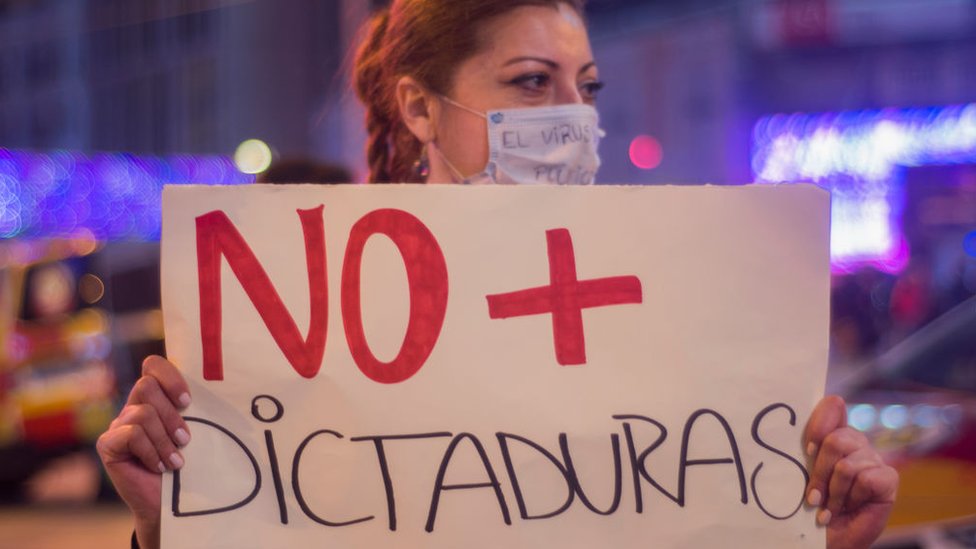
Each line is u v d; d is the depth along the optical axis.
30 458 9.27
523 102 2.41
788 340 2.02
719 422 2.00
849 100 37.03
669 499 1.98
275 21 30.53
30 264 9.44
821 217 2.04
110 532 8.37
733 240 2.03
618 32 37.03
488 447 1.97
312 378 1.97
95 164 22.47
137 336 9.65
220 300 1.98
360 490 1.96
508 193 2.02
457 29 2.41
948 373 5.19
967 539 4.43
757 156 35.41
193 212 1.99
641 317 2.01
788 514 1.99
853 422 5.09
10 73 52.41
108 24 46.38
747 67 35.53
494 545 1.96
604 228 2.02
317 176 3.91
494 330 1.99
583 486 1.98
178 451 1.95
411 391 1.97
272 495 1.96
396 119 2.54
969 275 31.58
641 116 36.44
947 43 36.44
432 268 2.00
